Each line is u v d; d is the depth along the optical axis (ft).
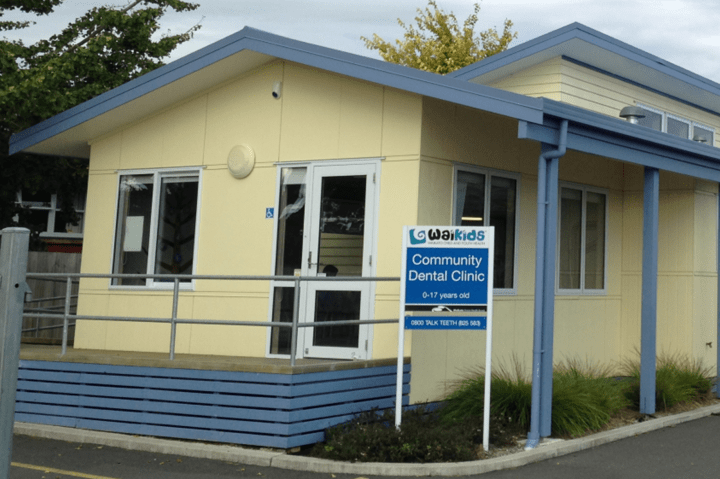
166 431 28.19
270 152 34.37
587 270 40.57
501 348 34.40
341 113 32.83
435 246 27.50
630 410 34.22
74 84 58.03
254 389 27.12
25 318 50.49
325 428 27.55
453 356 32.22
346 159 32.55
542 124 27.40
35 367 30.71
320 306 32.60
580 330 39.73
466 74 44.29
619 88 45.42
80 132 38.19
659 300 43.42
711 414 35.22
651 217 34.01
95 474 24.06
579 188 39.83
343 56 30.71
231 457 26.00
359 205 32.12
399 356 27.35
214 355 34.27
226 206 35.24
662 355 42.37
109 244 38.01
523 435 28.71
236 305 34.37
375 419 28.19
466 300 27.35
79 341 37.83
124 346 36.73
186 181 36.63
